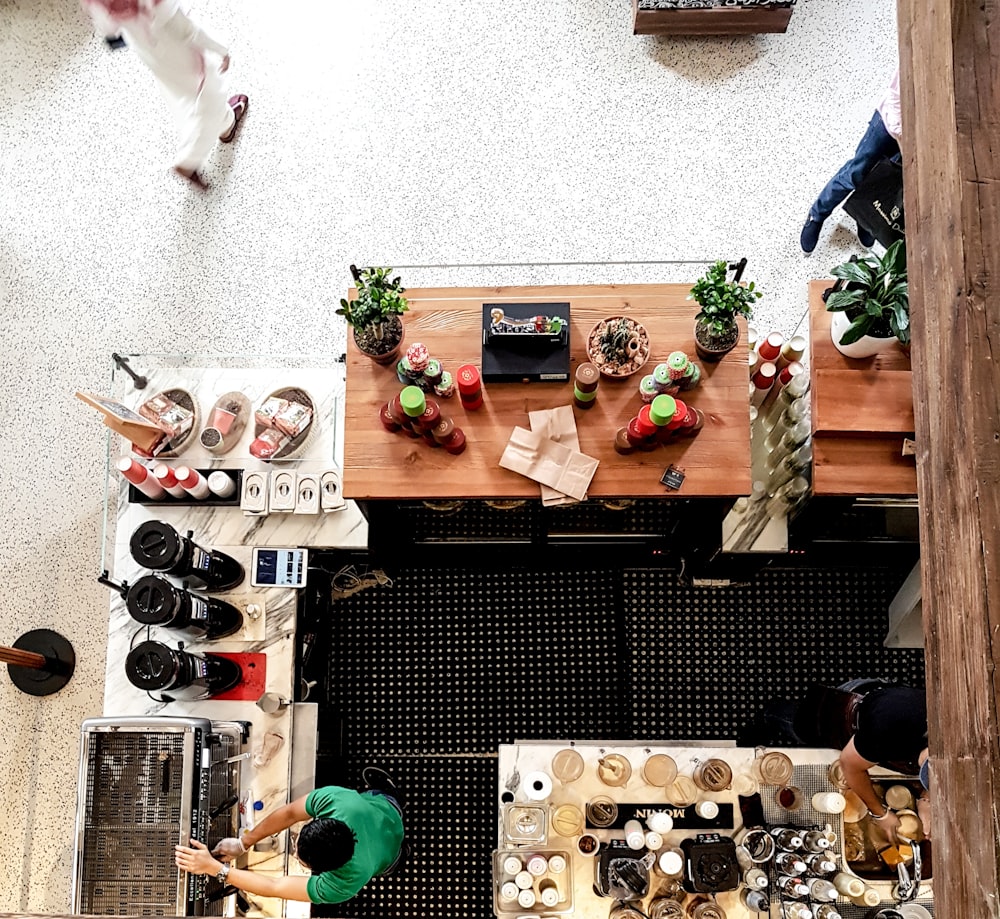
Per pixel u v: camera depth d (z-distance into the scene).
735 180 4.09
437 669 3.71
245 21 4.37
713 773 2.62
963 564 1.54
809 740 3.14
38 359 4.10
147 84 4.35
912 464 2.66
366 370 2.77
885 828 2.62
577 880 2.61
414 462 2.73
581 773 2.65
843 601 3.67
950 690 1.59
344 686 3.71
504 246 4.07
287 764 2.94
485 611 3.74
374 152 4.21
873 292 2.48
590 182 4.12
